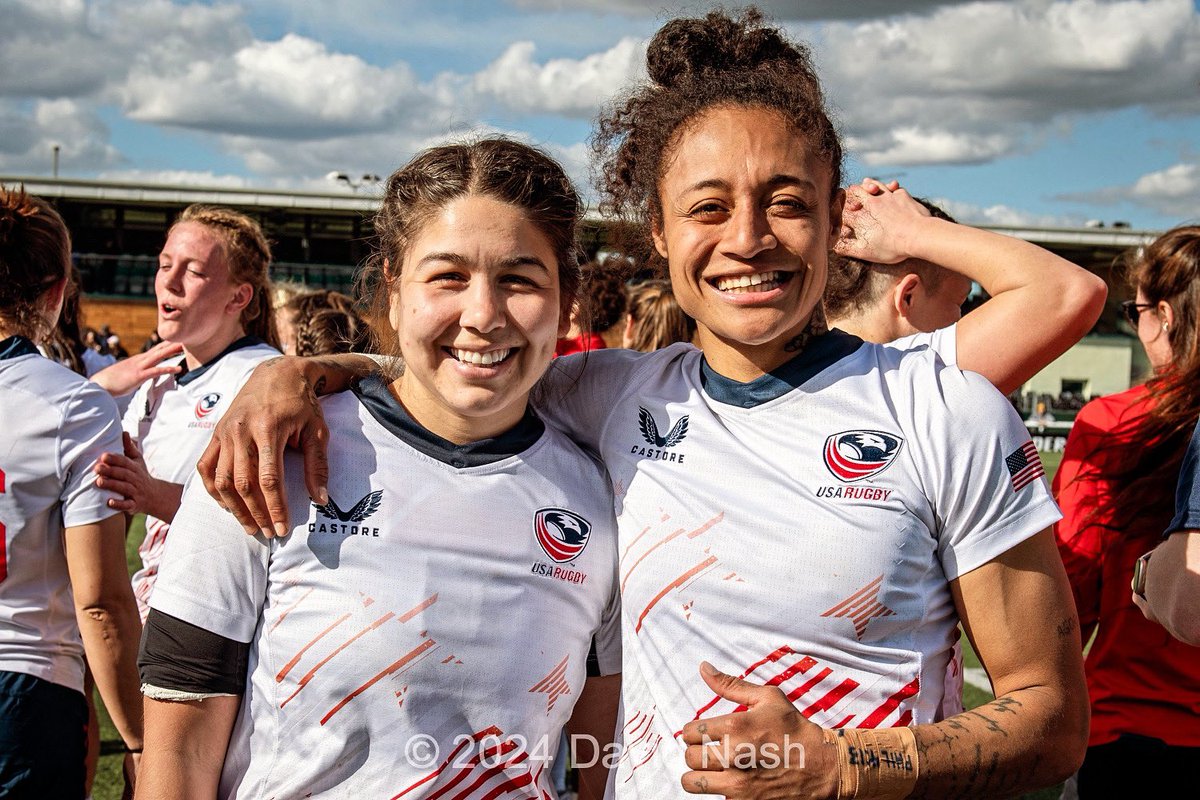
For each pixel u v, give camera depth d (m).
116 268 31.27
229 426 1.53
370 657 1.51
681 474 1.60
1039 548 1.50
